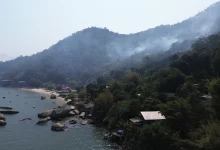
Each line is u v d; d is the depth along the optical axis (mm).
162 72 102375
